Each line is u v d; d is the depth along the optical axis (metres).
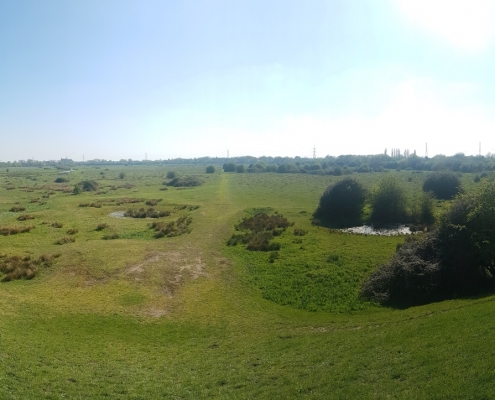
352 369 17.67
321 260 41.19
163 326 27.61
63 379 17.97
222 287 35.44
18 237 49.34
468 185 86.25
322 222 63.81
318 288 34.25
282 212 70.69
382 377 16.39
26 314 27.95
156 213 69.62
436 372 15.68
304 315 29.28
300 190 101.50
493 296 26.25
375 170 167.62
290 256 43.31
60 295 32.22
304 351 21.64
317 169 170.88
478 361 15.61
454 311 23.83
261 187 109.44
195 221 62.72
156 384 18.20
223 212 70.50
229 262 42.38
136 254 43.59
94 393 16.89
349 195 67.62
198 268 40.34
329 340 23.03
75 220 62.28
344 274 36.91
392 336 21.39
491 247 31.36
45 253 41.81
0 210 69.31
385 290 32.09
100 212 70.31
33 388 16.55
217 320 28.67
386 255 41.81
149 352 23.08
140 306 31.05
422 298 30.64
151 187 112.94
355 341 21.88
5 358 19.42
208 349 23.52
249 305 31.48
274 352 22.17
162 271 38.84
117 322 27.94
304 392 16.30
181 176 139.88
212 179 136.50
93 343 23.95
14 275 35.50
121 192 99.31
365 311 29.56
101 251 43.72
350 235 53.41
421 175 127.31
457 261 32.03
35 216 63.81
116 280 35.94
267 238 51.31
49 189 103.50
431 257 33.03
